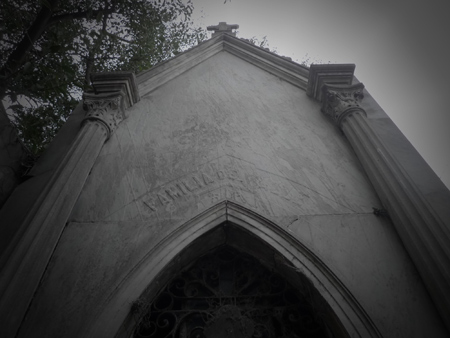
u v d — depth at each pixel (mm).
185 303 3365
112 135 4555
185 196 3773
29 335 2506
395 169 3744
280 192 3863
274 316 3246
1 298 2469
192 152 4402
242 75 6086
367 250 3238
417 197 3373
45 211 3145
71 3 5957
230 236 3684
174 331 3061
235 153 4402
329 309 2875
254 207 3660
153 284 3055
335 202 3744
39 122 4711
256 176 4066
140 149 4398
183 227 3406
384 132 4469
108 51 7207
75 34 5848
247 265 3762
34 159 4266
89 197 3691
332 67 5297
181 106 5242
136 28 7000
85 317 2660
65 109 6246
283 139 4660
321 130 4836
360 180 4027
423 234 3055
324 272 3068
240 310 3268
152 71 5695
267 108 5273
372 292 2898
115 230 3357
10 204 3529
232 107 5262
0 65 4340
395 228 3406
